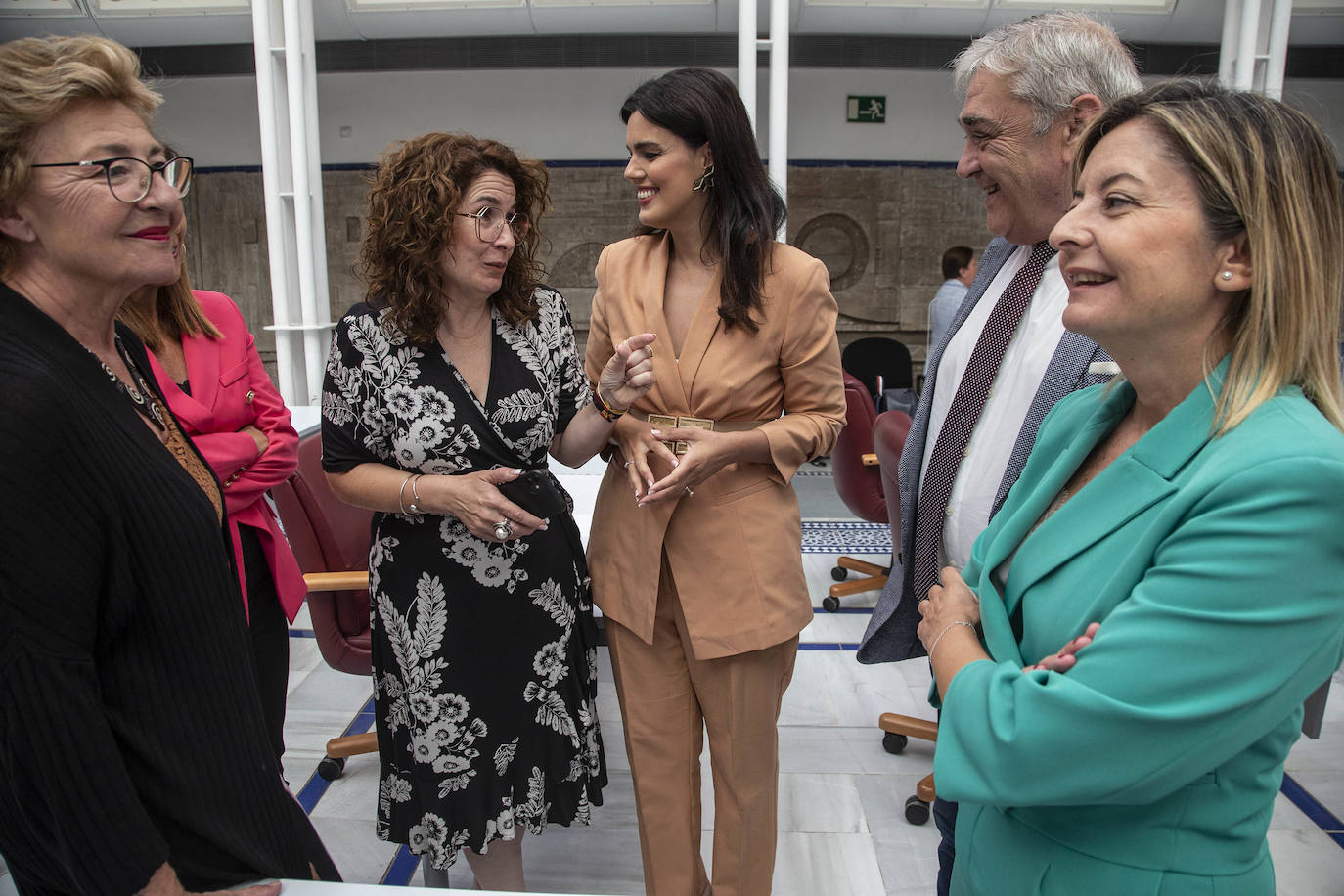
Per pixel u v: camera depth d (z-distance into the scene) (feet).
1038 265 4.43
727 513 5.19
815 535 15.62
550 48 22.70
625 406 5.08
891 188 24.20
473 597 5.15
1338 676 9.91
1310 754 8.34
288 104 16.97
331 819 7.52
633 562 5.32
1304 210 2.38
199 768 2.89
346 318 5.07
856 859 6.96
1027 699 2.51
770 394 5.28
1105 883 2.63
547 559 5.32
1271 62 16.03
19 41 2.67
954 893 3.42
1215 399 2.52
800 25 19.74
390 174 4.86
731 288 4.98
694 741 5.64
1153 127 2.54
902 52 22.72
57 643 2.43
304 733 8.98
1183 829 2.57
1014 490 3.46
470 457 5.11
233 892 2.86
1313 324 2.42
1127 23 19.19
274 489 6.78
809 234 24.41
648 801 5.57
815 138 23.98
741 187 4.91
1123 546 2.65
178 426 3.51
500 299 5.29
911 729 8.40
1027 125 4.07
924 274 24.62
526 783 5.37
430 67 22.91
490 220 4.79
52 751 2.40
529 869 6.85
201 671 2.91
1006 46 4.10
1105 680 2.38
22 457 2.36
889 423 8.82
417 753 5.21
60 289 2.86
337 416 5.13
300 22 16.47
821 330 5.19
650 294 5.24
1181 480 2.54
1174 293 2.50
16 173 2.62
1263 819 2.66
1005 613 3.03
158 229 2.88
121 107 2.77
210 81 23.84
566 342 5.56
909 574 5.17
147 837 2.57
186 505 2.87
